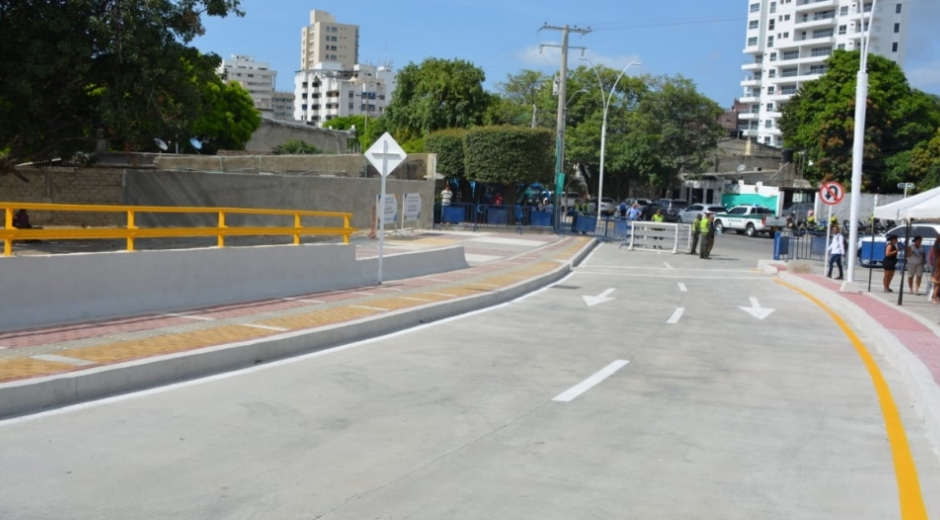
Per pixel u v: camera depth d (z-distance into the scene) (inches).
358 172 1520.7
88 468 231.6
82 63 788.0
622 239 1596.9
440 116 2348.7
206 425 280.8
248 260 567.8
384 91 6850.4
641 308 672.4
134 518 196.1
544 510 209.8
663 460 257.3
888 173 2329.0
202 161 1435.8
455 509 208.5
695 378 392.2
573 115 2696.9
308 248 631.8
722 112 2785.4
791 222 1968.5
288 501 210.8
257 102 7677.2
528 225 1592.0
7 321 401.4
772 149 3378.4
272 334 425.1
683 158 2736.2
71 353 353.7
